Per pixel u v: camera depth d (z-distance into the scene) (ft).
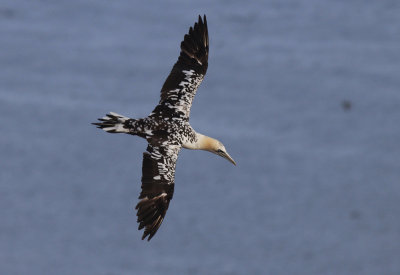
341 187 237.45
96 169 241.55
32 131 267.39
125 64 347.97
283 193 231.71
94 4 440.45
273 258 199.62
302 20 426.10
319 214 222.89
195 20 418.51
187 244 205.26
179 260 197.77
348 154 261.44
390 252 201.98
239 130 276.82
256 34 399.85
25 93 305.73
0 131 265.95
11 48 366.22
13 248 201.87
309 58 362.94
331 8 448.65
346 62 357.41
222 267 194.18
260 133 275.39
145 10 431.84
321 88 324.39
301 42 389.80
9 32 391.04
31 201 223.10
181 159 241.76
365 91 320.29
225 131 274.77
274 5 450.71
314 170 248.73
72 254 200.75
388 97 312.50
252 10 438.81
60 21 412.77
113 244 205.05
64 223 213.46
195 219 213.46
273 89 322.34
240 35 397.80
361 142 271.49
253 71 343.46
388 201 231.30
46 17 418.31
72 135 265.54
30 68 339.16
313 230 213.46
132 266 196.85
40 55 357.41
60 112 285.23
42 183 232.32
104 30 400.47
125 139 260.62
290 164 251.19
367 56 367.66
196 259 199.00
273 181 238.89
